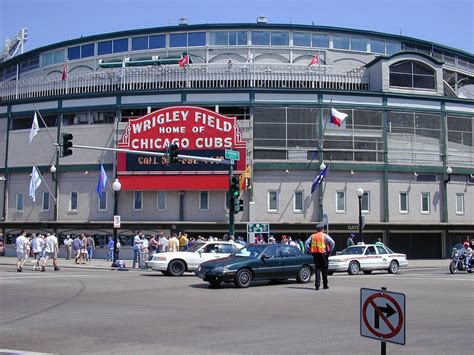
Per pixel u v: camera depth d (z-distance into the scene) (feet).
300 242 111.34
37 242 91.25
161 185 125.49
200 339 33.22
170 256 80.33
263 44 157.48
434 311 43.98
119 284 66.08
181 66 135.64
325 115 129.59
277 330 35.94
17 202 139.44
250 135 126.82
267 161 126.62
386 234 129.80
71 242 125.39
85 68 164.86
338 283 67.41
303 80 136.05
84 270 93.81
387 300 19.83
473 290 59.52
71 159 134.51
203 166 124.67
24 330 36.42
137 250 101.35
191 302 49.65
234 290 59.26
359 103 131.03
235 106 129.39
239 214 126.62
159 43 159.22
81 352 29.96
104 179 121.90
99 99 133.59
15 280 70.44
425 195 133.59
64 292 57.41
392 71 136.05
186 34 158.40
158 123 126.52
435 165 133.90
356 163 129.08
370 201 129.59
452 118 137.28
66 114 136.77
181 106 126.41
